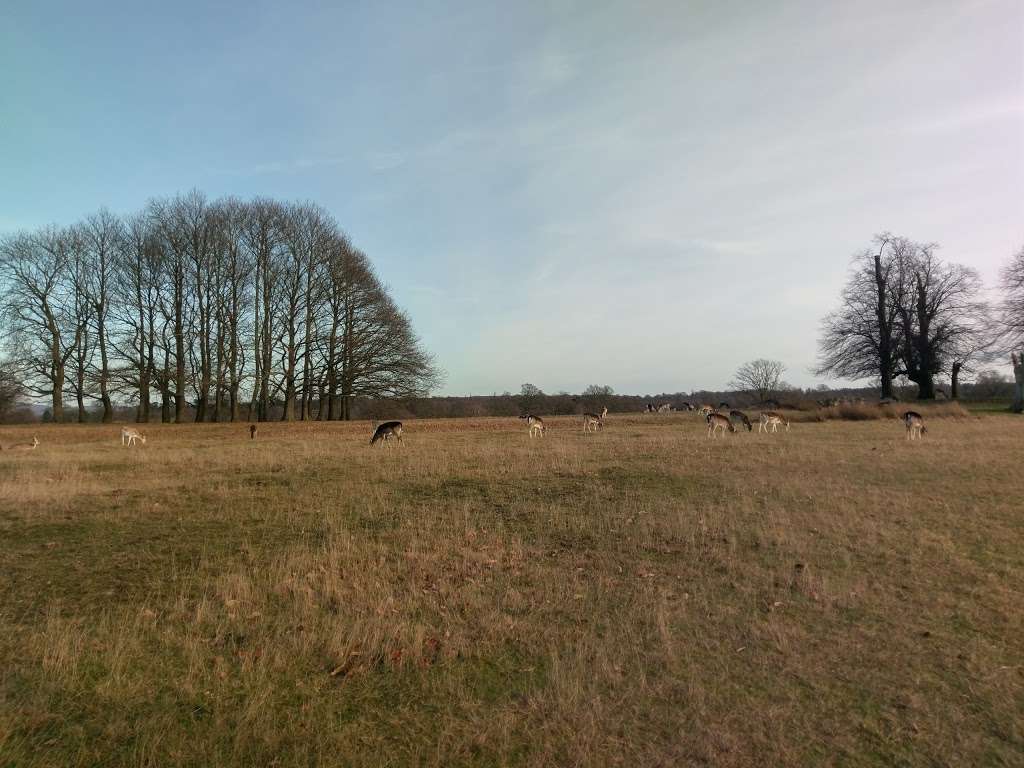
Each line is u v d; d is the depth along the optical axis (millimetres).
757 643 5324
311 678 4766
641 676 4699
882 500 10250
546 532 8945
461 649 5219
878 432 23531
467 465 14789
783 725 4098
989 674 4742
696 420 36562
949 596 6293
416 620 5871
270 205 38875
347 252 40656
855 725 4102
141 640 5406
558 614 6000
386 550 8102
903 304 46656
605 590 6629
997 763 3697
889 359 46750
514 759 3766
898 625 5652
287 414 38812
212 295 38188
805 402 45875
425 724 4145
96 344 37781
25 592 6648
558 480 12500
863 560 7441
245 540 8586
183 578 7086
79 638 5336
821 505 10047
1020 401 37250
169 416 42812
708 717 4191
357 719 4199
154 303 38094
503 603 6297
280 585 6770
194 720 4176
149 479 13594
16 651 5172
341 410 51719
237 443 24922
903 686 4602
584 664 4887
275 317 39344
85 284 37094
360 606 6199
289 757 3773
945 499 10219
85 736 3980
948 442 18172
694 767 3670
